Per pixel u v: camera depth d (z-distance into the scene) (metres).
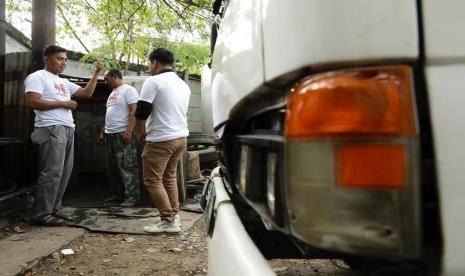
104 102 6.18
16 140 4.29
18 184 4.87
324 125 0.72
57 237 3.48
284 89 0.97
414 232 0.68
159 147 3.58
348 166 0.70
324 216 0.73
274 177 1.08
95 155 7.26
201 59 8.38
